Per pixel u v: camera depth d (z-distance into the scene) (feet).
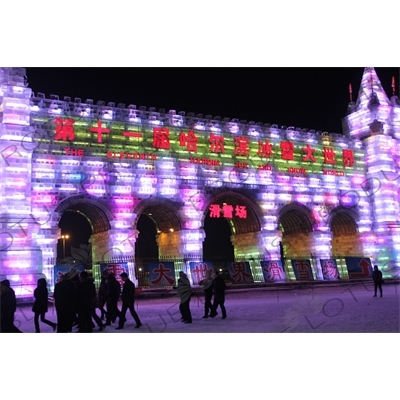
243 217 147.54
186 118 140.77
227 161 145.59
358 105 180.65
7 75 117.39
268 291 132.67
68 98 126.21
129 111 132.46
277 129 155.63
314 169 161.17
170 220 143.64
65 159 122.62
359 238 169.17
